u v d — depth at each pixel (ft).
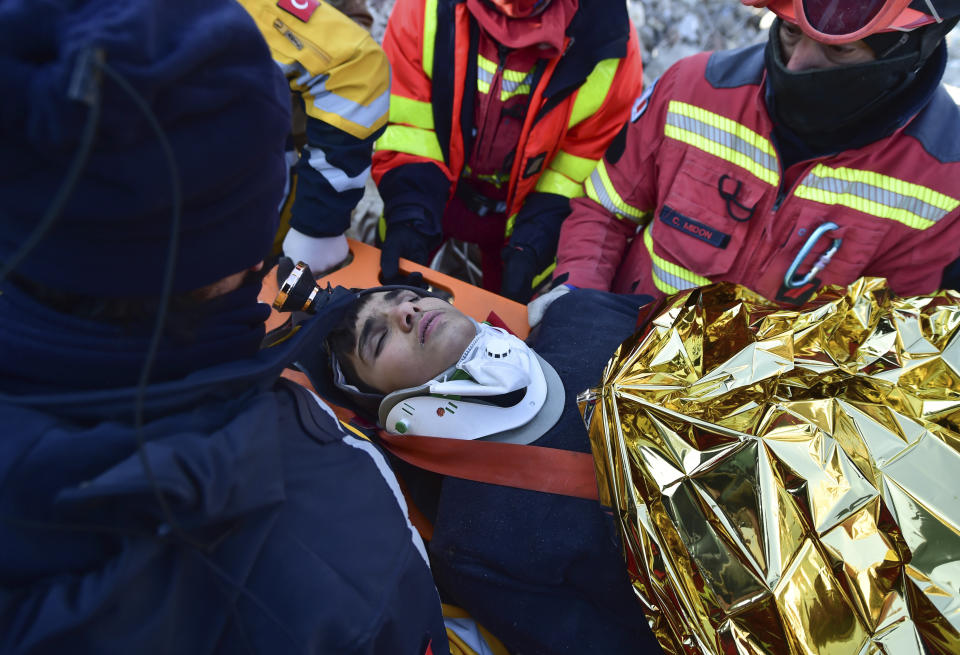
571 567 3.56
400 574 1.98
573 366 4.36
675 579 3.13
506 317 5.30
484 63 5.65
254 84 1.64
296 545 1.82
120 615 1.52
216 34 1.52
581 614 3.56
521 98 5.76
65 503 1.40
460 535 3.67
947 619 2.84
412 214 5.85
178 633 1.67
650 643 3.53
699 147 4.98
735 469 3.24
